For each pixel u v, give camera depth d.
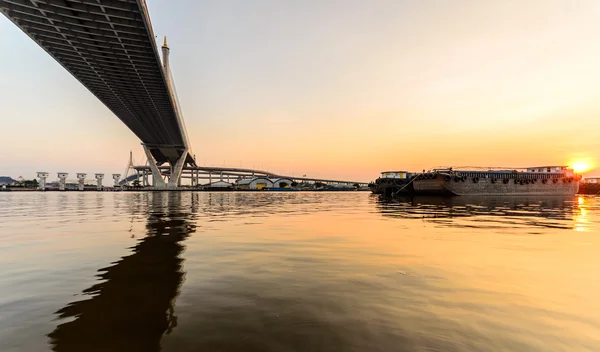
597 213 19.53
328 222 14.93
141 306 4.52
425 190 49.47
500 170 54.53
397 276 5.86
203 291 5.12
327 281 5.59
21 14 36.56
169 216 18.47
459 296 4.81
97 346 3.42
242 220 16.03
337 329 3.76
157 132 106.50
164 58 80.00
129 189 147.75
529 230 11.80
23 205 31.11
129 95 66.38
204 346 3.40
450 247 8.56
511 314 4.16
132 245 9.05
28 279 5.82
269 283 5.50
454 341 3.45
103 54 47.44
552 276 5.86
